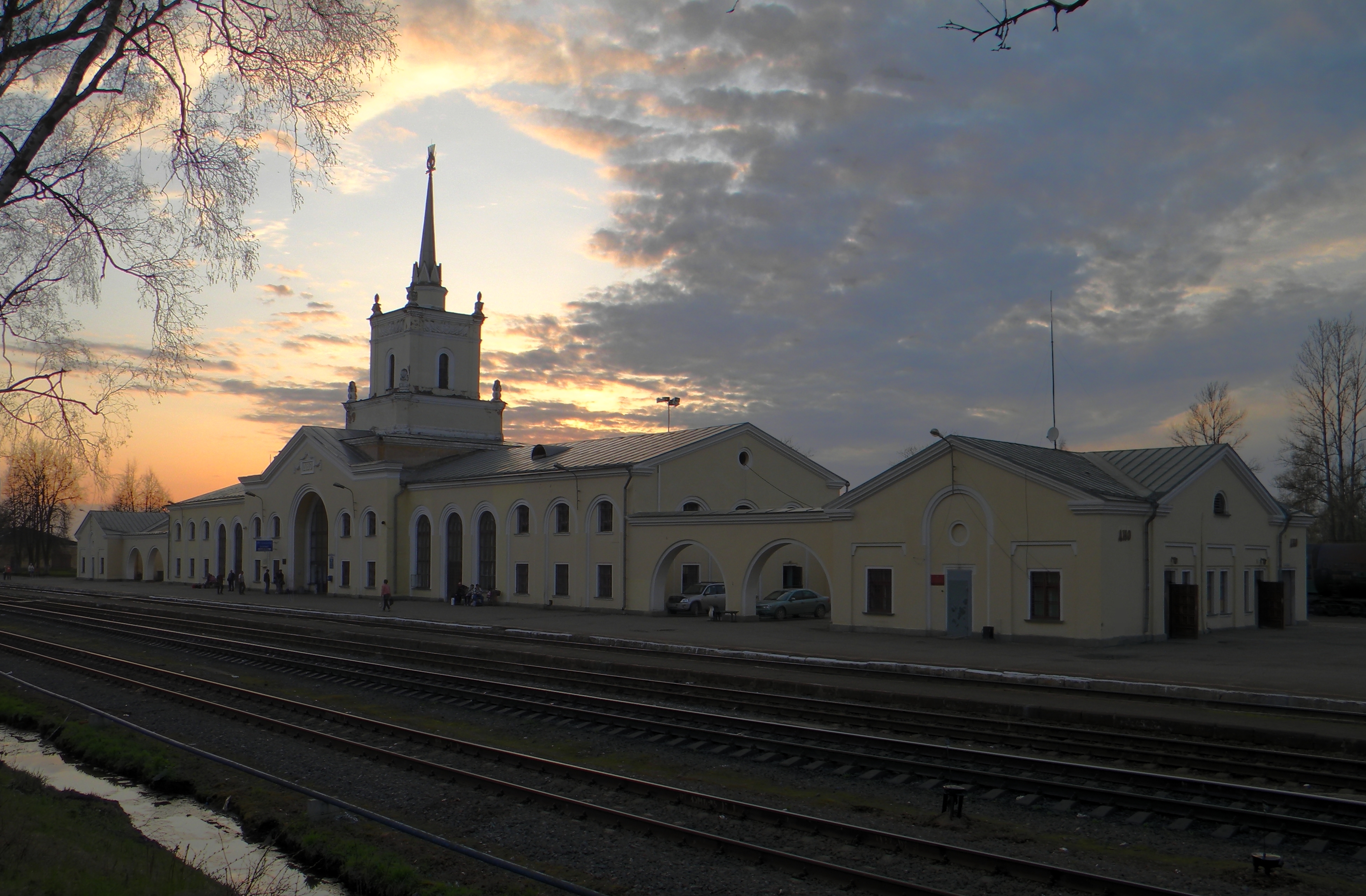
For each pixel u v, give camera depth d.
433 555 54.53
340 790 12.79
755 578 39.69
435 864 9.76
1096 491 28.78
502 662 25.98
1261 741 14.84
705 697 19.78
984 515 30.83
